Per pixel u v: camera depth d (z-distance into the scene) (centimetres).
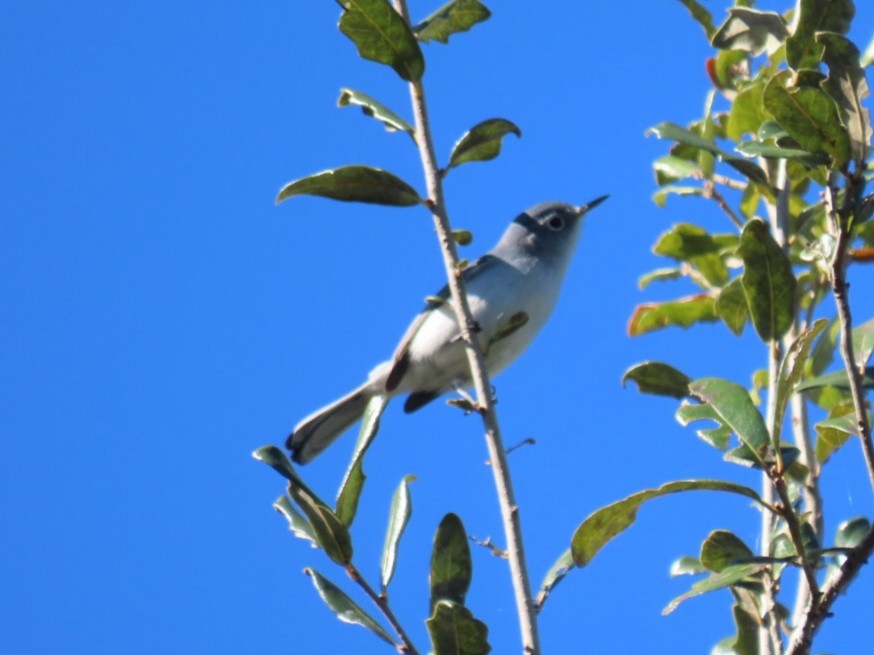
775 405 722
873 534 689
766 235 797
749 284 809
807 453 1023
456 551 791
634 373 892
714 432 738
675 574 979
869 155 708
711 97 1220
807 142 717
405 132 977
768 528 873
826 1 805
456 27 1093
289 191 950
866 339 790
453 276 952
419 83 975
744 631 904
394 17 944
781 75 794
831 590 692
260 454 748
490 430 901
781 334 810
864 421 685
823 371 1161
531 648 770
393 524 783
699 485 733
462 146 973
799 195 1213
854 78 722
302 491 745
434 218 965
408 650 740
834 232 723
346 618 748
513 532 834
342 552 752
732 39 998
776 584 833
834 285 696
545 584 793
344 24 946
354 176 949
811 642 695
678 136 951
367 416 794
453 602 722
